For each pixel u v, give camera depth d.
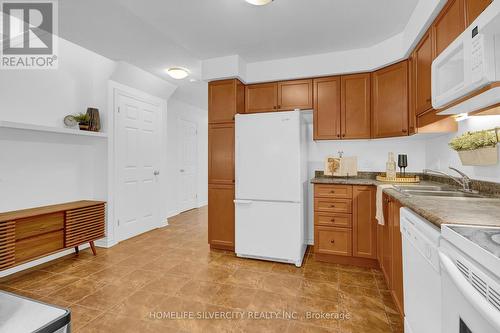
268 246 2.78
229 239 3.11
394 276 1.83
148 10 2.13
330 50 2.89
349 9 2.12
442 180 2.42
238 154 2.89
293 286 2.25
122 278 2.39
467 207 1.25
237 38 2.63
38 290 2.17
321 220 2.77
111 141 3.34
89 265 2.70
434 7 1.71
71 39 2.65
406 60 2.46
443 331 0.92
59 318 0.56
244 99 3.31
